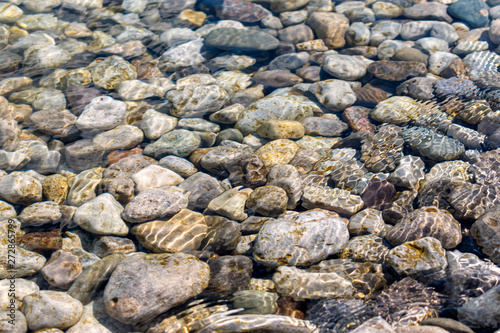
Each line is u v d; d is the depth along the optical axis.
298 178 0.79
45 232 0.73
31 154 0.84
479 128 0.84
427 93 0.92
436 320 0.62
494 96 0.89
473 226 0.70
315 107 0.92
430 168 0.80
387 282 0.66
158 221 0.74
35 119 0.90
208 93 0.92
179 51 1.04
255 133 0.88
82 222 0.74
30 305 0.64
